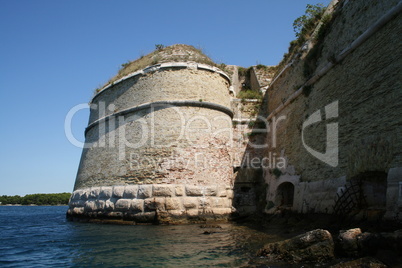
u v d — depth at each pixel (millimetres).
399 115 8172
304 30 16828
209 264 7027
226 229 12594
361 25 10438
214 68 17438
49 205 120000
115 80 18812
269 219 14984
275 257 7199
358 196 9562
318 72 12688
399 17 8570
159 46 20172
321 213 11227
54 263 7902
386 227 7668
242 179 18281
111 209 15414
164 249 8852
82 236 12039
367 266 5594
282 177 15484
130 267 7094
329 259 6617
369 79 9570
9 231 15820
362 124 9711
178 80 16344
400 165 7926
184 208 14312
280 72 17875
